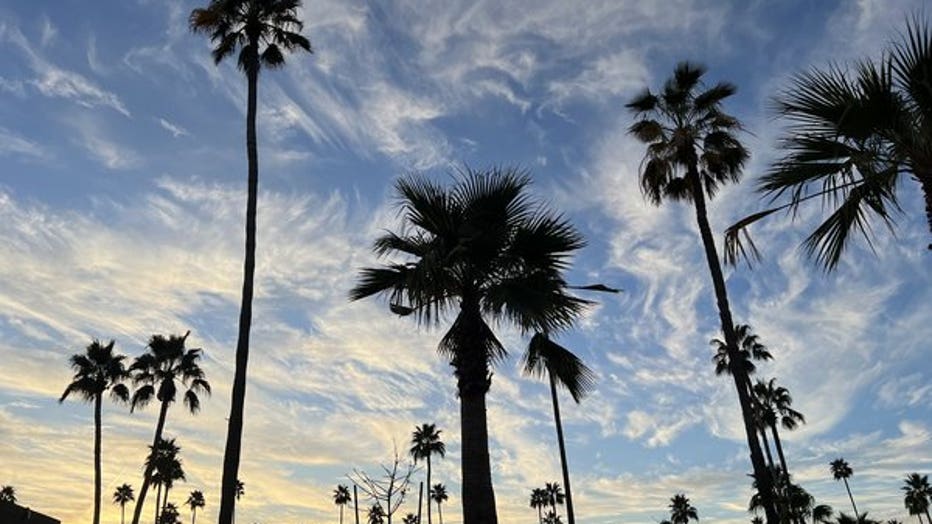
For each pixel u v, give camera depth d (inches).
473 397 400.8
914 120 278.2
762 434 1651.1
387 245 460.1
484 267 437.1
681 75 882.8
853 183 294.7
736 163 858.1
